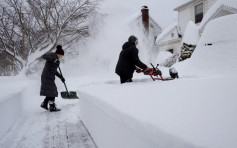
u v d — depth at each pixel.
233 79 1.80
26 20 15.34
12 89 4.79
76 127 3.47
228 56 7.78
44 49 15.23
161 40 21.84
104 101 1.88
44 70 4.72
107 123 2.04
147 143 1.17
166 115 1.14
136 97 1.73
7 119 3.38
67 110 4.81
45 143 2.82
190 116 1.06
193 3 17.92
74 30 15.62
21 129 3.44
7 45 15.80
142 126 1.13
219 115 1.00
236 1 13.51
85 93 2.93
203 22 14.81
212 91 1.44
